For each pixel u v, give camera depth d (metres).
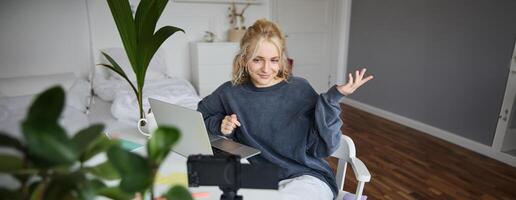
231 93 1.23
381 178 2.30
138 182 0.41
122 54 3.11
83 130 0.45
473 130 2.80
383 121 3.58
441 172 2.39
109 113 2.22
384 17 3.54
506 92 2.49
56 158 0.35
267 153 1.16
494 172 2.39
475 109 2.75
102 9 3.04
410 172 2.39
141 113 1.38
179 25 3.45
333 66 4.51
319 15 4.25
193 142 1.02
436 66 3.04
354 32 4.05
